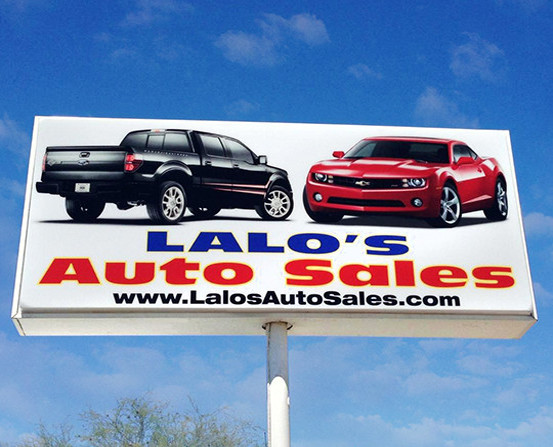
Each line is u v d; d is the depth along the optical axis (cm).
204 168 1786
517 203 1844
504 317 1709
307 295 1680
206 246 1722
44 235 1706
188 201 1761
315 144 1853
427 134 1886
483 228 1797
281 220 1772
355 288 1698
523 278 1750
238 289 1677
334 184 1798
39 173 1759
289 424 1586
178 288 1669
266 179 1805
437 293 1714
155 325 1659
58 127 1803
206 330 1683
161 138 1805
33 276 1666
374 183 1794
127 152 1755
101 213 1736
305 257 1725
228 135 1839
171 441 2125
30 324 1650
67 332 1678
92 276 1672
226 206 1770
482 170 1861
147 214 1739
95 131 1808
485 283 1738
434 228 1777
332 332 1716
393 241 1755
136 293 1658
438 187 1797
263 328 1689
